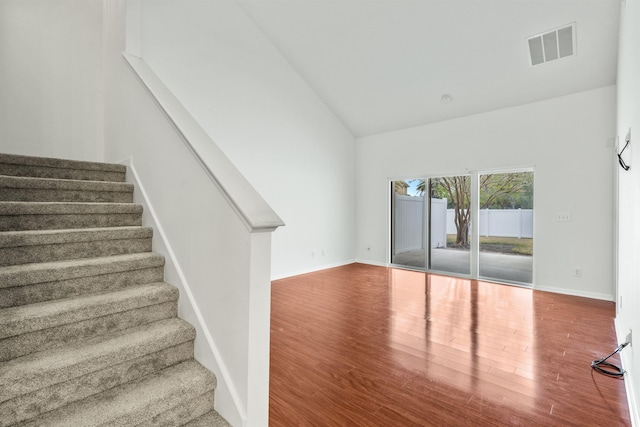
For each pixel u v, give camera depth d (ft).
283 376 7.52
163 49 13.10
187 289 6.03
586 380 7.39
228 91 15.31
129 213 7.63
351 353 8.71
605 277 13.92
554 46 12.78
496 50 13.61
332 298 13.89
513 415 6.15
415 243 20.08
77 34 13.32
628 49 8.05
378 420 5.99
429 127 19.11
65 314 4.90
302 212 18.97
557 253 15.02
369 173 22.00
